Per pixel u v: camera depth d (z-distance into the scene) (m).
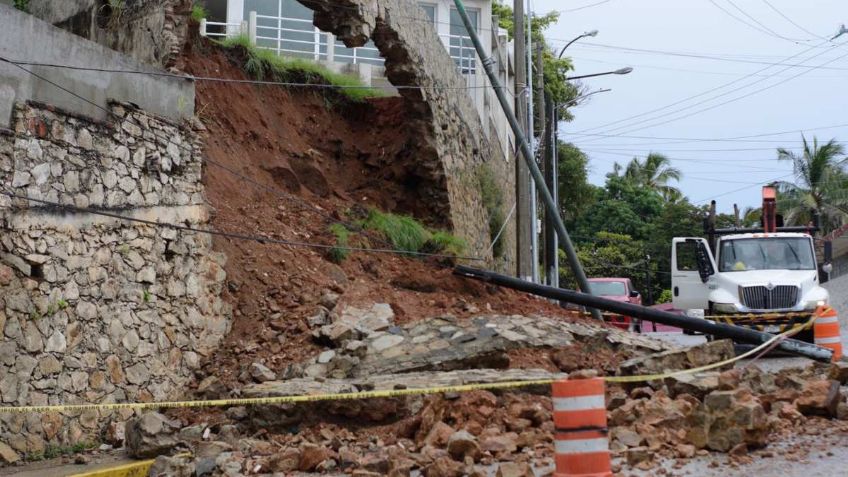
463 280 17.00
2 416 9.59
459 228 20.78
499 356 13.08
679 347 14.89
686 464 8.22
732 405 8.63
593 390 6.51
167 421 10.38
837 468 7.81
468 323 14.08
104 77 11.59
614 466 8.13
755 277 19.19
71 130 10.91
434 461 8.30
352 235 17.06
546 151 33.88
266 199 17.03
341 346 13.21
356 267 16.41
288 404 10.68
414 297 15.86
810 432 9.41
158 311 12.38
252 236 15.36
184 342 12.91
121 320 11.59
